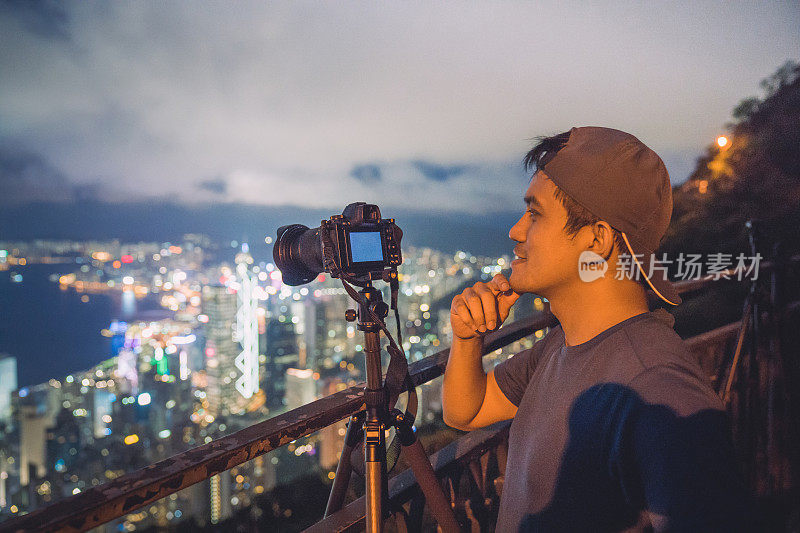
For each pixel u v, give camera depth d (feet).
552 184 2.16
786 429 7.12
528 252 2.26
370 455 2.66
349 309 2.75
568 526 1.97
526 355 2.97
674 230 32.45
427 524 3.65
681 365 1.80
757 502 1.46
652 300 3.94
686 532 1.43
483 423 3.15
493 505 3.94
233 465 2.19
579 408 2.00
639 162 2.04
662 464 1.55
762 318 7.12
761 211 30.48
